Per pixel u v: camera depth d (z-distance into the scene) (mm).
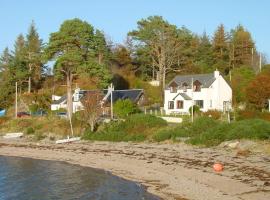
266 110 57312
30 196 31172
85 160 45562
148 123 54719
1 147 58375
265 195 26859
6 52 113812
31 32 112312
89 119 59594
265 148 39688
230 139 43688
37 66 104875
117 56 109312
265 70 67188
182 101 76188
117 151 47844
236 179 31359
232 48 107062
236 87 78250
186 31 102312
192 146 45188
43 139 62000
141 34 99250
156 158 42031
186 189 30250
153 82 101000
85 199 29938
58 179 36938
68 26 73312
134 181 34594
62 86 101688
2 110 94812
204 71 99938
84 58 74688
